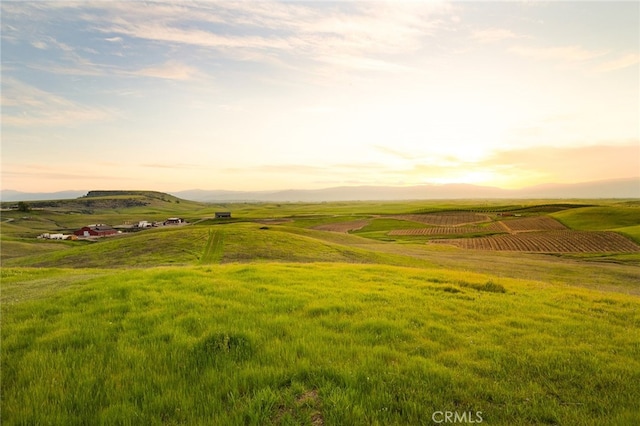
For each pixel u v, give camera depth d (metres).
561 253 72.69
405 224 138.25
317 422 5.26
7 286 17.14
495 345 8.39
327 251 62.28
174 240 70.56
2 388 6.17
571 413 5.47
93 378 6.32
